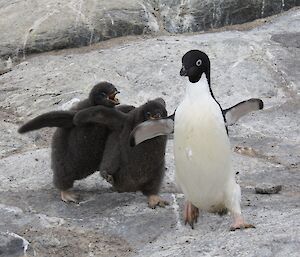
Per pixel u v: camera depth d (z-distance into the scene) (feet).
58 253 32.94
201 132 30.89
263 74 59.21
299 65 60.80
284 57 61.67
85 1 67.62
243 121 52.65
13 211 37.19
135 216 36.68
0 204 38.32
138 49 63.00
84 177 39.88
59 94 56.95
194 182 32.40
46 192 40.55
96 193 40.45
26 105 55.83
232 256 28.86
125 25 66.74
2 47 64.23
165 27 69.05
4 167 43.68
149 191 38.06
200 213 35.91
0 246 32.27
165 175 42.63
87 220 36.52
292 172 43.50
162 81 58.08
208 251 29.81
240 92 56.95
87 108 37.50
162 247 32.27
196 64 31.07
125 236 34.50
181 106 31.78
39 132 50.31
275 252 28.66
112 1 67.92
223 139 31.24
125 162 37.32
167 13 69.72
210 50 62.69
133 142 32.30
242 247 29.45
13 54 64.18
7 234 32.89
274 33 66.49
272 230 31.12
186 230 34.42
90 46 65.41
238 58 61.46
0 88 58.70
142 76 58.90
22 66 62.39
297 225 31.63
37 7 67.56
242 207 36.58
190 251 30.12
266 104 55.42
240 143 48.83
